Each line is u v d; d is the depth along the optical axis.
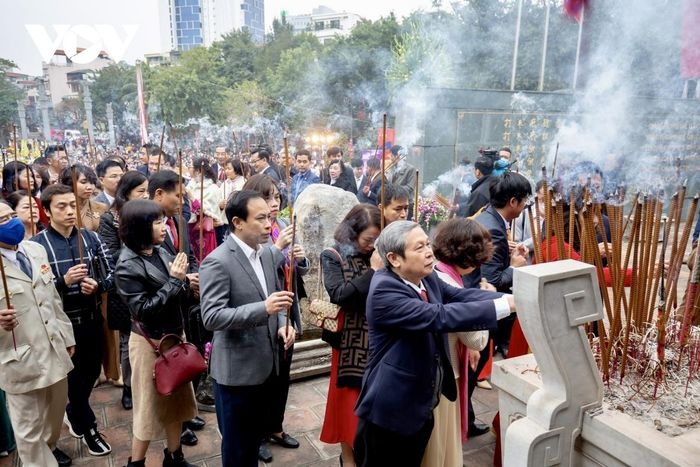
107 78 32.16
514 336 2.57
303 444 2.73
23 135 18.47
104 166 4.00
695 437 1.38
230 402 2.07
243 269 2.08
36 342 2.20
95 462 2.60
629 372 1.79
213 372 2.09
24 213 3.07
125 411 3.09
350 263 2.29
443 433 1.96
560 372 1.42
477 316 1.60
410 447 1.78
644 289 1.84
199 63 32.44
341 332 2.26
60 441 2.78
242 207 2.05
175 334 2.28
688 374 1.72
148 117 29.72
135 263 2.23
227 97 29.97
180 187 2.65
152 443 2.76
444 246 2.10
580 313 1.42
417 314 1.61
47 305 2.28
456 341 2.05
